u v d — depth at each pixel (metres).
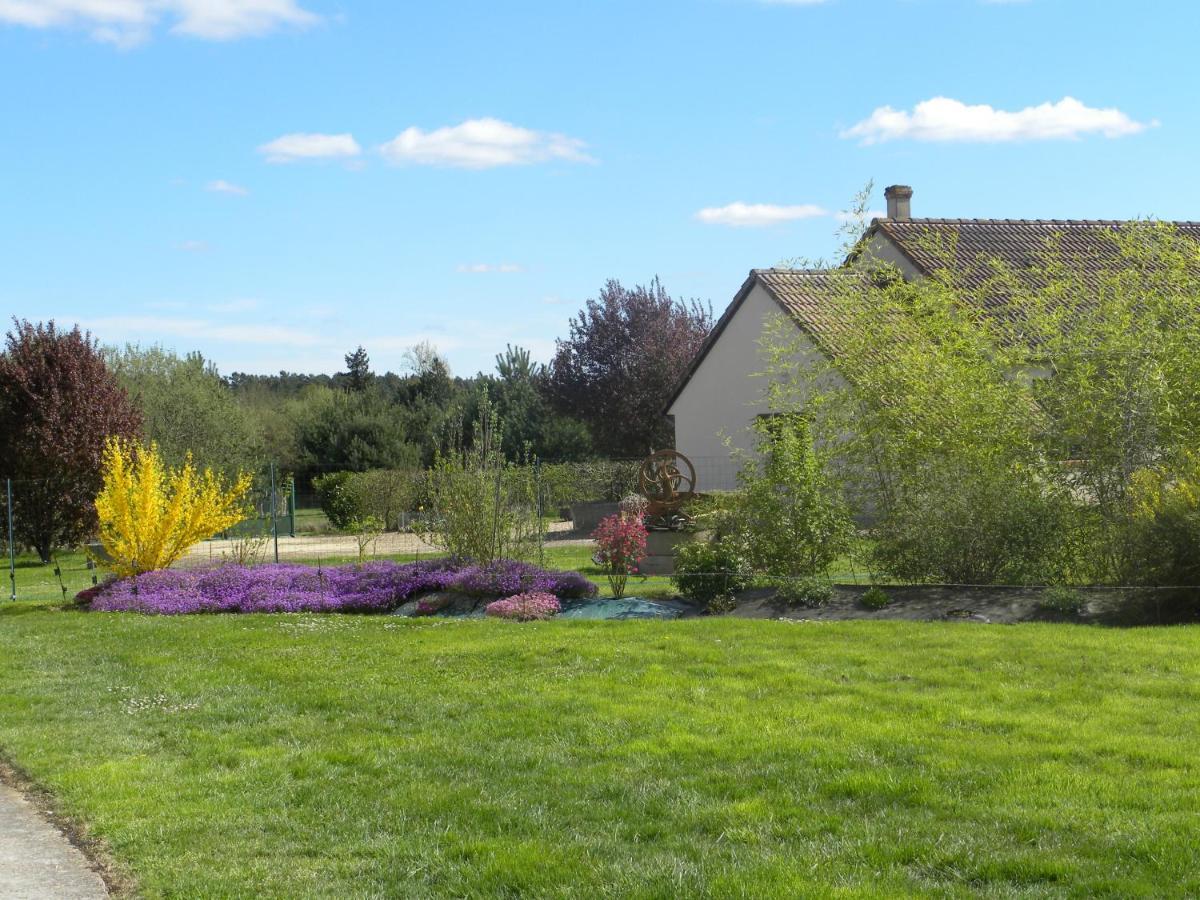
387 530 31.00
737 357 28.45
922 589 12.74
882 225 27.64
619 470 30.22
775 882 4.90
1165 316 13.34
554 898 4.87
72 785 6.73
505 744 7.27
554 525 29.36
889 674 8.91
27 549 27.50
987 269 25.64
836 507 14.09
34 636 12.83
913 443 14.32
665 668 9.43
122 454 17.47
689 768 6.62
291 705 8.68
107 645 11.94
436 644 11.09
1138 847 5.16
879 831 5.52
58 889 5.28
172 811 6.18
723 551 13.73
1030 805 5.78
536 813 5.96
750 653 9.93
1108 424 12.98
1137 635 10.02
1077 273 14.94
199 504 16.77
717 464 29.00
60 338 25.86
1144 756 6.49
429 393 47.69
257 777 6.75
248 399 56.88
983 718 7.42
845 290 16.17
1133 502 12.42
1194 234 28.64
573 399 41.50
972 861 5.10
